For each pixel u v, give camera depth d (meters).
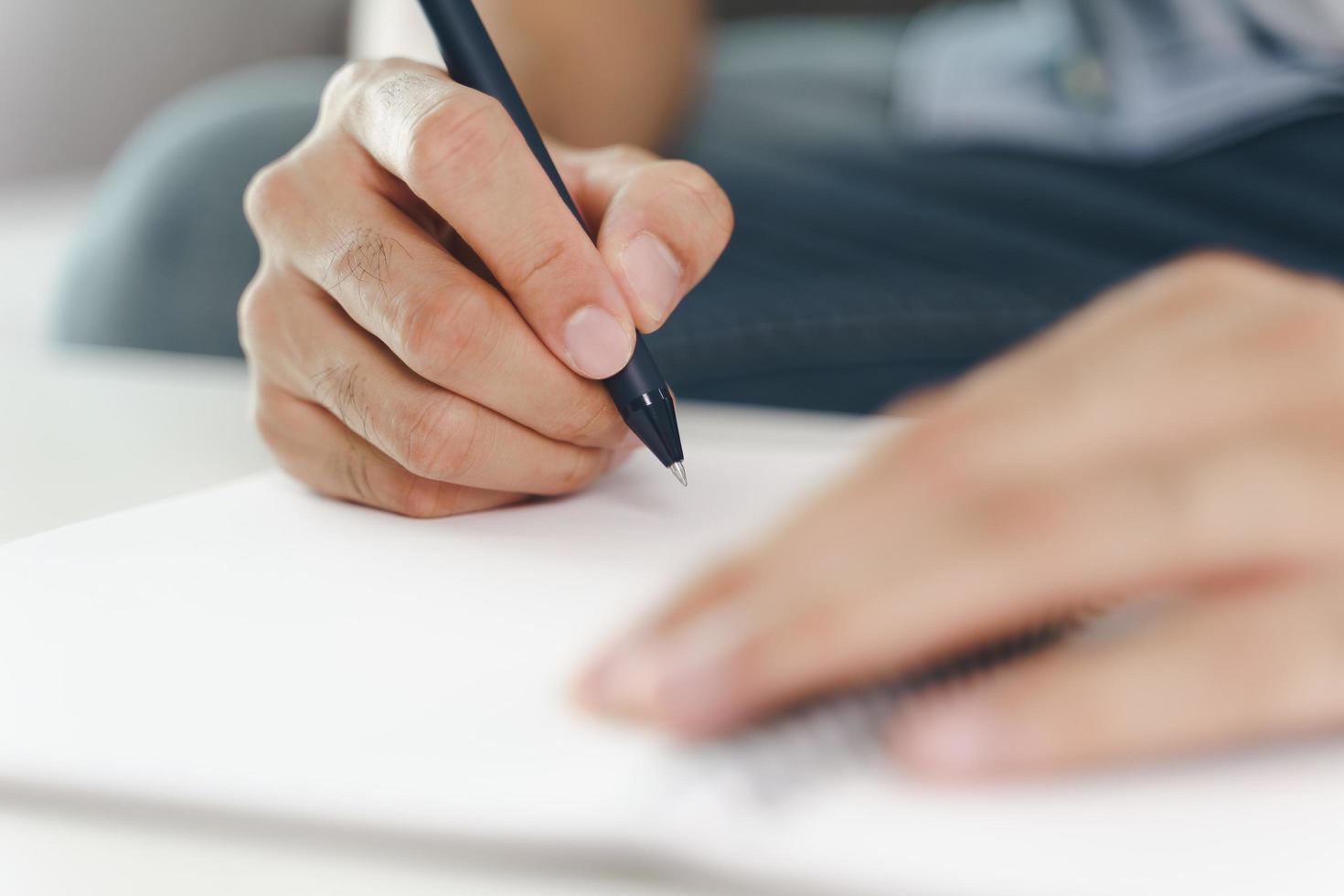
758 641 0.19
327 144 0.39
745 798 0.18
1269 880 0.16
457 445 0.34
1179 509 0.20
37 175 1.79
